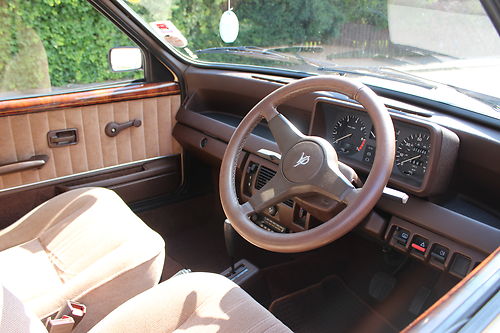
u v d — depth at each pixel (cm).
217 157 226
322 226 118
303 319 200
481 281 70
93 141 222
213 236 264
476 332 60
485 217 144
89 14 230
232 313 123
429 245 141
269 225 179
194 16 237
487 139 141
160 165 249
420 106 172
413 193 145
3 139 197
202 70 245
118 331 118
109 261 135
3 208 204
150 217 253
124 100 227
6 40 216
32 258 152
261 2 210
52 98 205
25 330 94
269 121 142
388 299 196
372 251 207
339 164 131
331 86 133
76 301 128
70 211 171
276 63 229
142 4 226
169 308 125
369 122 158
